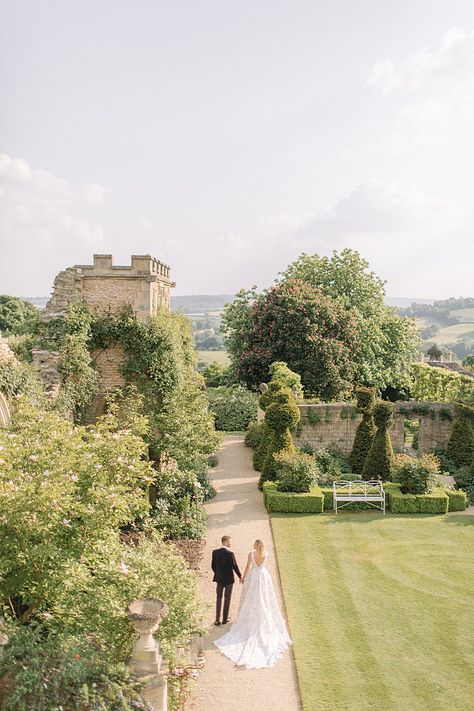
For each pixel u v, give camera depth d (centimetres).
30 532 887
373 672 1068
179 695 942
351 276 4306
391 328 4391
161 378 2105
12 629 811
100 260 2088
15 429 1098
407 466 2098
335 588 1417
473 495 2181
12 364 1569
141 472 1116
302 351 3581
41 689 705
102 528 994
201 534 1725
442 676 1054
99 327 2084
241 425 3531
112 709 739
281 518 1948
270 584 1191
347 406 2703
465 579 1473
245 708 974
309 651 1139
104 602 904
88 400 1998
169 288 2611
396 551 1662
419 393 4184
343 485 2192
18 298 5434
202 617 1055
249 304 4238
